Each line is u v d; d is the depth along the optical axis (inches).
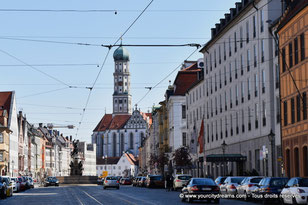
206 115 3627.0
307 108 1978.3
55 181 4685.0
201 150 3139.8
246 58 2738.7
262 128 2514.8
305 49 1980.8
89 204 1605.6
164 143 5251.0
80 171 5565.9
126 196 2144.4
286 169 2228.1
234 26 2920.8
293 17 2084.2
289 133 2183.8
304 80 2004.2
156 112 6141.7
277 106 2365.9
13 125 5305.1
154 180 3555.6
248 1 2748.5
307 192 1200.8
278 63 2297.0
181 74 4758.9
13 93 5349.4
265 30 2436.0
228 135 3097.9
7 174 4857.3
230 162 3053.6
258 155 2591.0
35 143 7219.5
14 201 1871.3
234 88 2960.1
